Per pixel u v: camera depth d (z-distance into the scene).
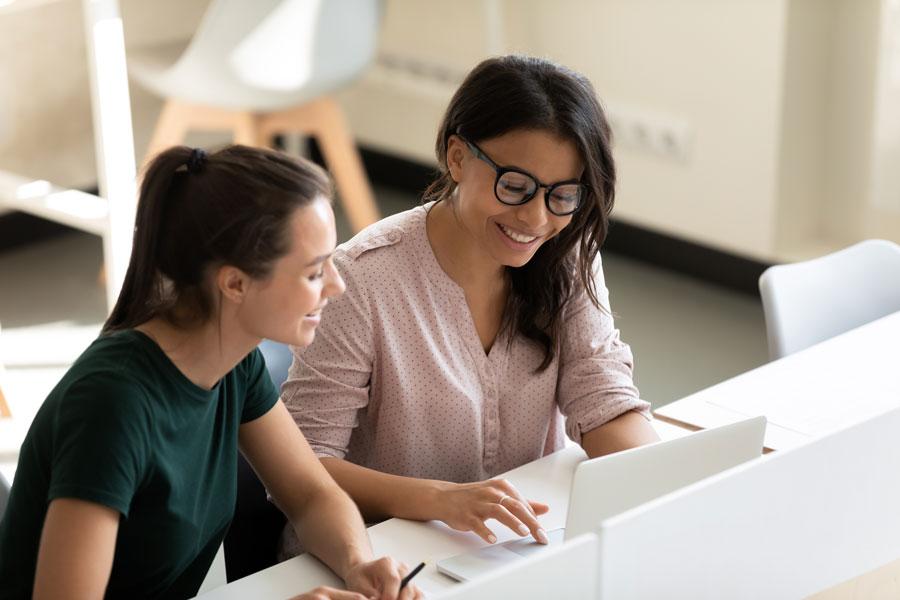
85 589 1.54
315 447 2.08
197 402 1.68
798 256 4.57
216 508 1.81
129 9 5.04
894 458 1.69
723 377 4.13
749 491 1.50
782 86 4.37
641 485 1.73
